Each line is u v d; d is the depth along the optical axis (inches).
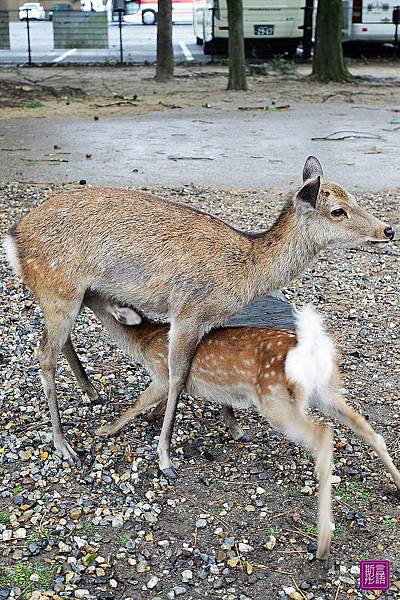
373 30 656.4
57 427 132.2
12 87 494.0
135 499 124.1
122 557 114.3
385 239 130.5
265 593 109.8
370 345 165.0
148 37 947.3
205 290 128.9
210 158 312.3
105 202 131.0
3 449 133.0
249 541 117.1
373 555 115.5
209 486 127.0
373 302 183.6
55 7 1188.5
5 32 781.9
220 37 653.9
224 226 132.2
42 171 285.4
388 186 269.6
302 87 525.3
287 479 128.6
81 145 335.9
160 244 129.1
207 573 112.3
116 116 412.8
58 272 129.0
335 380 122.6
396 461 131.6
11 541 116.4
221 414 143.6
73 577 111.2
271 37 652.1
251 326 134.8
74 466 130.3
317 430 117.5
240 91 505.0
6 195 249.6
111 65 645.3
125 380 151.9
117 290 131.2
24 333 166.6
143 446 135.4
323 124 392.2
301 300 183.6
